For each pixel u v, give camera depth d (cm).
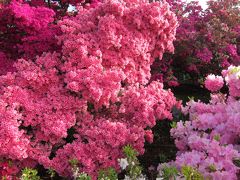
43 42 137
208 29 203
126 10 136
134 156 105
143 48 135
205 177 85
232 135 106
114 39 129
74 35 130
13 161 117
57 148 123
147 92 136
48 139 120
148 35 139
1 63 140
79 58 127
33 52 137
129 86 132
